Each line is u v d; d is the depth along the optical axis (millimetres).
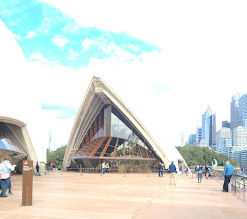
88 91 37406
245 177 11250
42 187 15305
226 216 7602
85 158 38562
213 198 11641
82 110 39594
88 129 44156
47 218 6836
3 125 28438
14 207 8398
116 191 13539
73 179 23000
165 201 10320
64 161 46031
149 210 8281
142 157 39688
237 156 170500
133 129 41531
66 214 7383
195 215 7637
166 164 40219
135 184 18234
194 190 15031
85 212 7723
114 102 38625
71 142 43656
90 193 12523
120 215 7387
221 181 23500
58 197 10914
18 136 29766
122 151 39438
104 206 8844
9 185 11688
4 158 11062
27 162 8930
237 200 11180
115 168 38188
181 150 98812
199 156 97812
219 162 101375
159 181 21875
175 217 7293
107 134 42031
